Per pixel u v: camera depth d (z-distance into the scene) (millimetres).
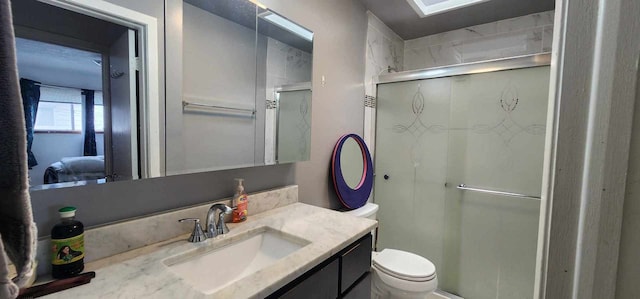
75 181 789
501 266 1790
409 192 2133
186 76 1037
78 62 777
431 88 2004
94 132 814
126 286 719
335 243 1001
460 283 1939
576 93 302
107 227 868
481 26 2275
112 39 844
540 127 1638
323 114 1705
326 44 1682
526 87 1672
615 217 286
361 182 2004
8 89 291
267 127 1354
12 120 295
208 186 1159
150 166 944
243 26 1228
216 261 1004
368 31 2070
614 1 277
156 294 688
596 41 289
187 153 1050
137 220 934
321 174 1722
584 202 302
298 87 1504
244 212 1220
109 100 841
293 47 1463
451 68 1905
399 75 2105
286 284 804
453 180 1945
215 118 1139
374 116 2234
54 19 734
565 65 307
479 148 1842
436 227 2025
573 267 314
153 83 943
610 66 280
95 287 710
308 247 964
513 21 2145
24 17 686
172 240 1003
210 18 1107
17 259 304
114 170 861
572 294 317
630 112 275
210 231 1036
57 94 741
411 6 1973
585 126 299
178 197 1063
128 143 889
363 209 1900
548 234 331
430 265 1538
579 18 297
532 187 1674
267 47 1334
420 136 2064
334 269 995
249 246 1119
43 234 771
